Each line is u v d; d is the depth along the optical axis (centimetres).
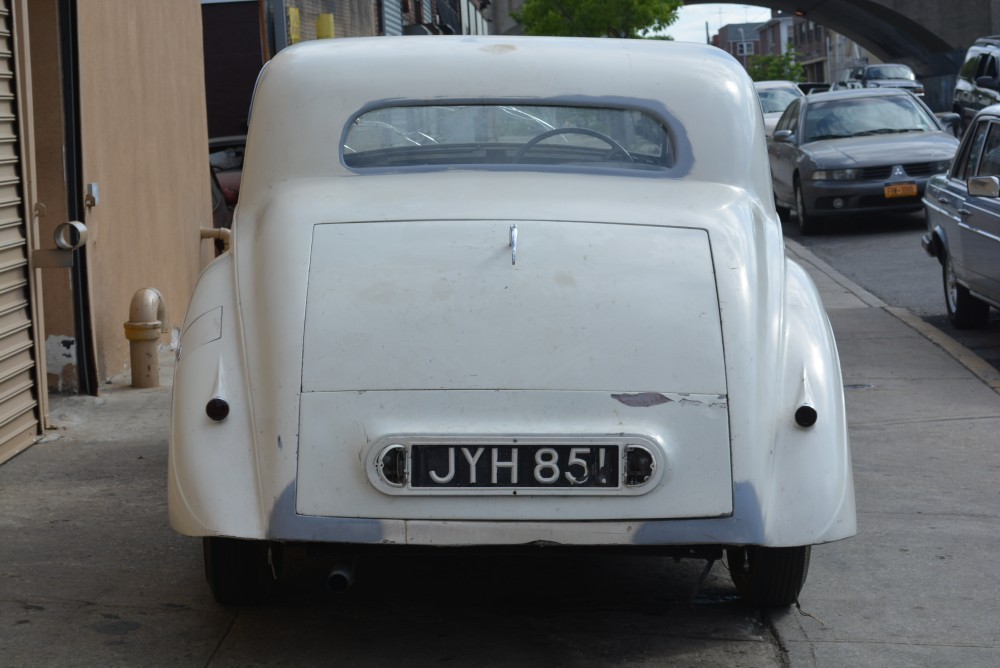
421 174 457
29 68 675
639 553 377
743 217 431
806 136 1784
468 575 478
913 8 6462
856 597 454
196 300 416
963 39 6475
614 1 5016
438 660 396
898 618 433
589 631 421
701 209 429
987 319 1033
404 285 389
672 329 383
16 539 514
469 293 386
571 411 367
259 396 377
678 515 365
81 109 784
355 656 399
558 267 394
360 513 362
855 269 1393
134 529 528
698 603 448
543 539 362
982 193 893
